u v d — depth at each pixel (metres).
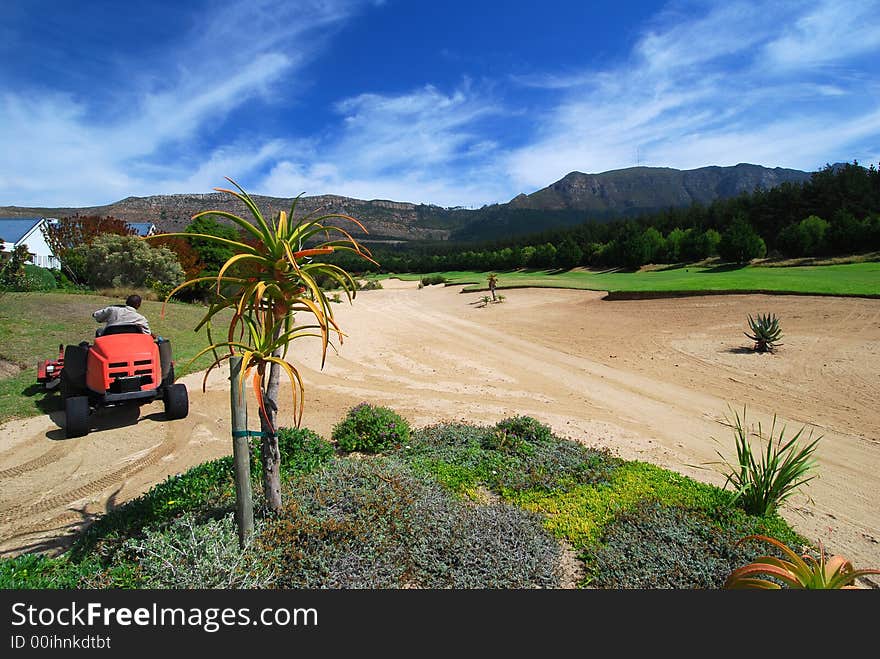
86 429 6.83
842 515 4.63
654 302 19.94
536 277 40.59
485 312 23.36
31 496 5.19
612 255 39.50
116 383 6.85
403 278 60.19
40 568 3.11
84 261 23.59
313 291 2.77
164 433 7.14
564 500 4.63
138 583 2.95
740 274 25.62
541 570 3.45
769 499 4.33
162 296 22.30
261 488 4.23
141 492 5.27
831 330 12.88
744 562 3.47
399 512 3.89
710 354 11.89
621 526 4.05
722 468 5.77
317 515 3.74
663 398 8.88
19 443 6.71
